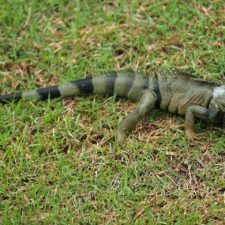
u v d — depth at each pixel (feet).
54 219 22.26
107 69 27.25
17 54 28.48
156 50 27.66
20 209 22.84
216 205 22.20
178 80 24.93
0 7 30.09
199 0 28.91
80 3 30.04
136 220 21.95
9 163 24.21
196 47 27.40
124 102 26.07
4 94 27.02
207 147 24.04
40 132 25.43
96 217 22.31
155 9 28.96
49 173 23.86
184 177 23.39
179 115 25.22
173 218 21.94
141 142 24.53
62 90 26.20
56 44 28.50
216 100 23.67
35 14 29.84
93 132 25.18
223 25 28.04
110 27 28.76
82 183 23.40
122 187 23.09
